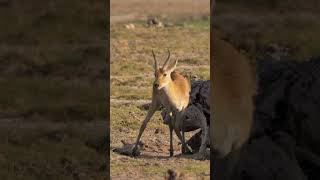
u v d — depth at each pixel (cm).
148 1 16238
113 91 6444
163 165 4003
